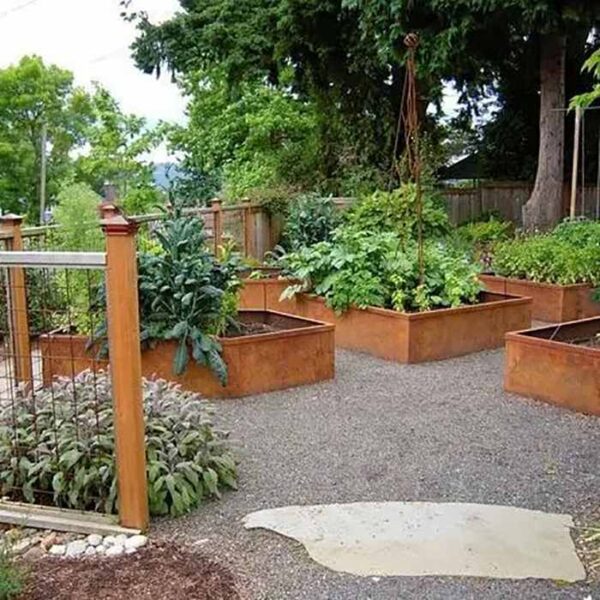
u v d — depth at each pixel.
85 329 5.18
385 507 3.15
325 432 4.21
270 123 17.62
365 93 14.13
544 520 3.00
